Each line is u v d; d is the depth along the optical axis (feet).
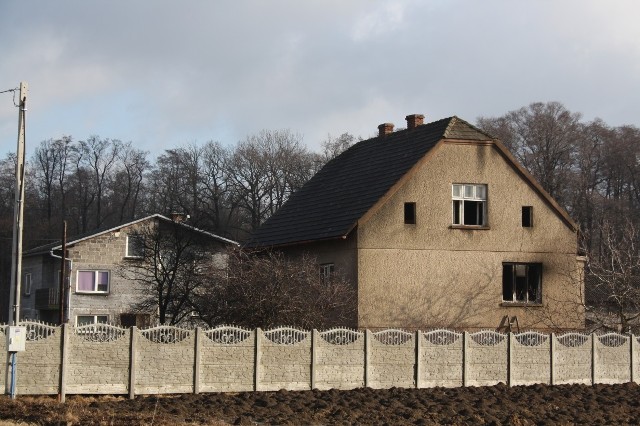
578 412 80.02
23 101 86.94
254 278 100.68
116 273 186.19
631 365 105.09
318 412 73.92
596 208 226.17
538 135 241.14
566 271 127.44
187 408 72.33
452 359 93.56
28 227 266.36
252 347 84.64
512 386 95.55
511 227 125.18
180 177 277.23
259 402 77.10
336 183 137.69
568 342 100.89
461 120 126.62
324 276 120.67
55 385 76.84
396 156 128.67
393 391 87.92
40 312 201.26
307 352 86.84
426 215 120.47
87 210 292.81
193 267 141.08
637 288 122.11
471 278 121.80
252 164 268.62
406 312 117.70
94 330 79.05
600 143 244.22
